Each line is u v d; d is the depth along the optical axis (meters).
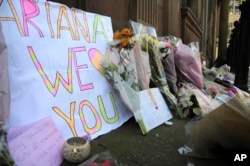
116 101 2.39
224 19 12.60
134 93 2.35
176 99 2.88
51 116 1.80
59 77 1.97
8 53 1.66
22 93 1.68
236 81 4.11
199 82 3.42
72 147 1.61
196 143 1.82
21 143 1.48
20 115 1.63
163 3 6.09
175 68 3.41
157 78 2.92
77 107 2.02
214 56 20.17
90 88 2.19
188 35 9.16
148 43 2.95
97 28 2.55
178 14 7.42
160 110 2.61
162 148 1.95
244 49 3.96
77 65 2.15
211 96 3.27
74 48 2.18
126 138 2.09
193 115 2.76
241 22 3.99
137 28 3.22
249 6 3.83
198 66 3.43
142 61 2.63
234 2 28.83
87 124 2.04
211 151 1.80
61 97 1.92
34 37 1.86
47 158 1.56
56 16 2.12
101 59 2.41
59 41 2.06
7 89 1.51
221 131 1.69
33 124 1.64
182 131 2.33
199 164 1.72
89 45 2.36
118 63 2.42
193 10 11.11
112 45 2.53
